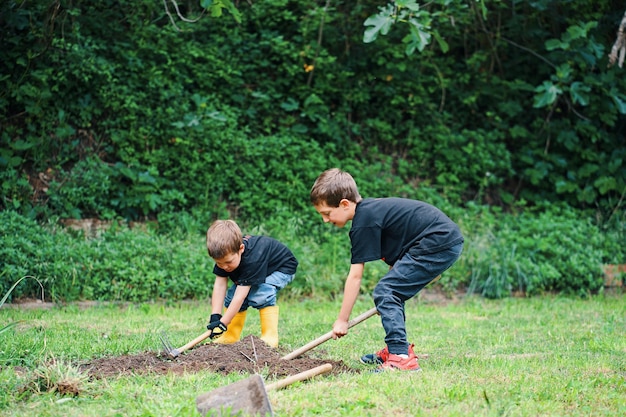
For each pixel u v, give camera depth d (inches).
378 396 144.9
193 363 175.9
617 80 447.2
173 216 374.9
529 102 467.8
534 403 144.3
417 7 308.2
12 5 364.2
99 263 316.5
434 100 460.1
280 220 380.2
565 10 461.4
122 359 181.6
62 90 377.7
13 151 364.5
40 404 142.7
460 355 205.6
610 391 156.9
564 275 374.0
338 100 443.5
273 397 142.9
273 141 402.9
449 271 365.7
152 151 382.9
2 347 189.9
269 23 433.4
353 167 411.5
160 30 404.2
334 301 335.6
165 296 319.3
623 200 445.1
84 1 394.3
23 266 304.2
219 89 414.6
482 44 470.9
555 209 430.6
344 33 441.7
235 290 217.9
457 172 434.6
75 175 363.9
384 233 182.9
